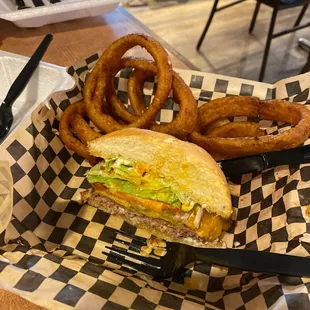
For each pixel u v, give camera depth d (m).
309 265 0.16
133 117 0.23
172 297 0.16
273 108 0.22
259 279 0.17
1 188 0.19
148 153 0.20
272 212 0.20
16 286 0.15
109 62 0.24
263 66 0.55
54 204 0.22
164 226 0.21
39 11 0.30
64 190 0.23
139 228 0.21
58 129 0.23
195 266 0.19
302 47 0.63
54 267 0.16
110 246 0.20
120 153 0.20
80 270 0.17
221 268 0.19
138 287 0.16
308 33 0.67
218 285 0.18
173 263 0.19
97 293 0.15
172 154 0.19
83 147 0.22
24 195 0.20
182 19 0.70
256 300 0.16
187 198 0.20
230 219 0.21
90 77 0.24
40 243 0.20
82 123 0.23
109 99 0.24
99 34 0.31
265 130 0.24
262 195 0.21
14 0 0.32
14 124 0.24
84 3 0.31
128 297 0.16
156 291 0.16
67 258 0.18
